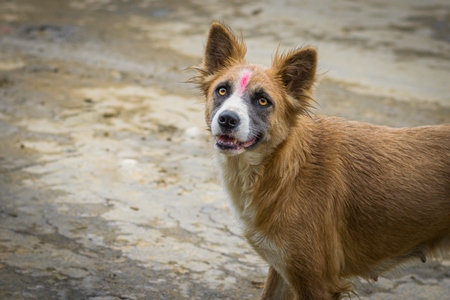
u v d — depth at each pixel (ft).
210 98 23.48
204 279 26.04
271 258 22.45
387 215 22.08
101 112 42.27
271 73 23.11
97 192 32.27
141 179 33.73
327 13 69.51
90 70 50.47
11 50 54.49
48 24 62.39
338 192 22.16
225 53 24.34
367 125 23.44
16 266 26.12
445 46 59.47
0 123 39.91
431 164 22.22
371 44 59.21
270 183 22.25
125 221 29.86
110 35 59.67
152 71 50.65
